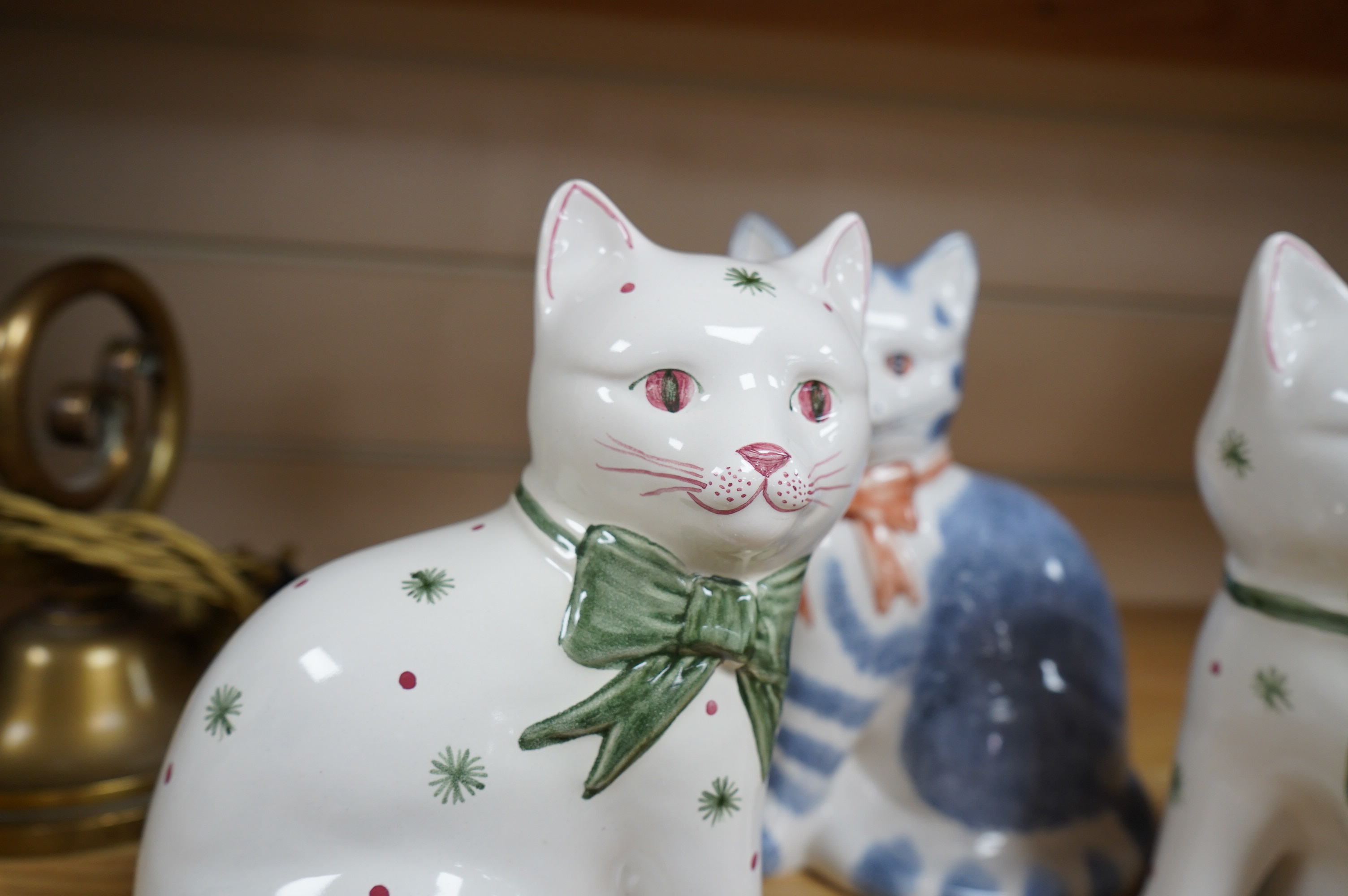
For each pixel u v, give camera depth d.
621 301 0.40
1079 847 0.56
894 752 0.58
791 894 0.57
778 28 0.83
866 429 0.42
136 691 0.59
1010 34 0.80
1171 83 0.88
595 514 0.41
